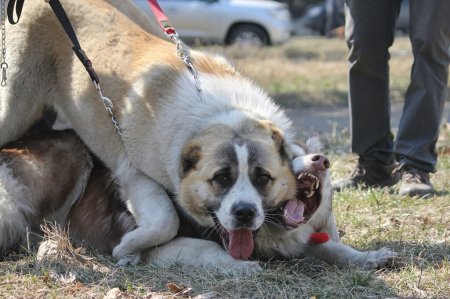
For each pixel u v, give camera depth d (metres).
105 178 5.65
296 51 21.98
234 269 4.88
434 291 4.61
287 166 5.02
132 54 5.60
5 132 5.88
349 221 6.11
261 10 22.73
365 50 6.89
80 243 5.65
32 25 5.83
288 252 5.25
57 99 5.92
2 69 5.73
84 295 4.54
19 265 5.08
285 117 5.44
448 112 12.59
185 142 5.06
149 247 5.17
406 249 5.38
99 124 5.57
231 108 5.21
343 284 4.67
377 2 6.80
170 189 5.25
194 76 5.35
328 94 14.91
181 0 22.12
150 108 5.27
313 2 32.88
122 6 6.14
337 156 8.70
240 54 20.06
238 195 4.74
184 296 4.53
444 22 6.59
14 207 5.47
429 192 6.84
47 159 5.62
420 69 6.76
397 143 6.94
